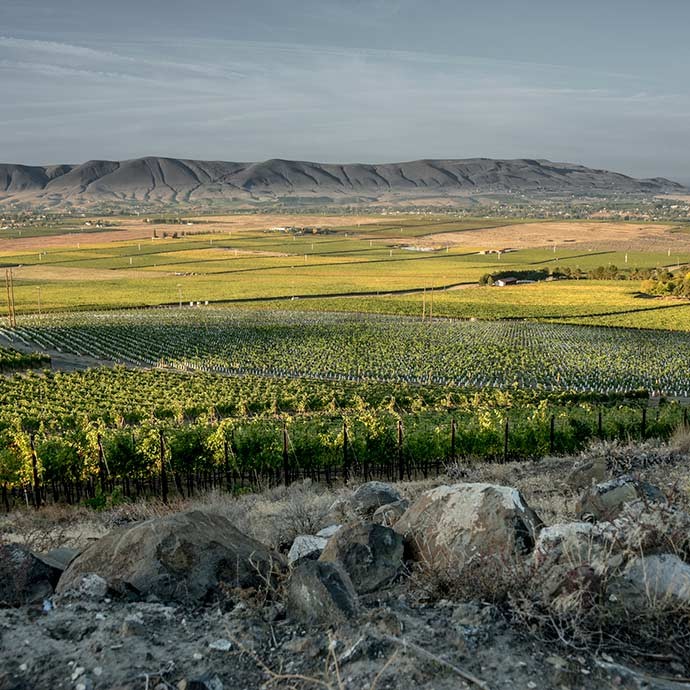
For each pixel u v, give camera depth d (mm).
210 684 4012
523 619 4535
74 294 146875
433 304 130125
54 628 4805
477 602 4859
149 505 17625
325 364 76500
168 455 22672
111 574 5727
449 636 4418
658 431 26125
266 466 23047
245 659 4387
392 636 4422
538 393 53438
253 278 171625
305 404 47594
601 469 13820
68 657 4395
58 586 5840
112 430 29031
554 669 4047
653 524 5406
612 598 4777
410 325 109562
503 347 88250
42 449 21844
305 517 9820
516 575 4883
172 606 5266
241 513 13672
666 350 86812
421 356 81625
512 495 6262
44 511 18516
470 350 86312
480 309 124312
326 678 4047
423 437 23656
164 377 62969
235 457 23047
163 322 111375
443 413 35906
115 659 4359
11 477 20953
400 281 164875
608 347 89250
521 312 121312
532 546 5773
